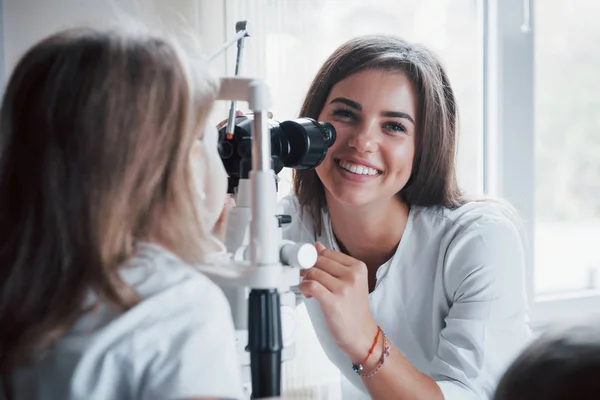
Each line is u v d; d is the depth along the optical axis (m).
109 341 0.60
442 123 1.18
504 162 1.87
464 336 1.10
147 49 0.66
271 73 1.70
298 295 1.20
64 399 0.60
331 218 1.26
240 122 0.89
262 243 0.73
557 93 1.97
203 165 0.77
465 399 1.04
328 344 1.29
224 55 1.67
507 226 1.17
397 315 1.22
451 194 1.24
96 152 0.63
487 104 1.87
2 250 0.65
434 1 1.85
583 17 1.97
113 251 0.63
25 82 0.66
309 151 0.91
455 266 1.16
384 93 1.13
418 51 1.19
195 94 0.69
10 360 0.62
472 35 1.89
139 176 0.64
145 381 0.60
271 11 1.69
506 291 1.13
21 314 0.63
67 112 0.63
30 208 0.65
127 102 0.63
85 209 0.63
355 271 0.96
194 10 1.66
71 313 0.62
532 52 1.88
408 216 1.23
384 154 1.14
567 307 1.96
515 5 1.85
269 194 0.74
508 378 0.47
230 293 0.79
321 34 1.73
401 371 1.01
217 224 0.92
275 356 0.72
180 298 0.63
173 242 0.67
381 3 1.80
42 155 0.64
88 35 0.67
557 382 0.44
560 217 2.00
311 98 1.21
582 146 2.00
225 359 0.62
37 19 1.64
